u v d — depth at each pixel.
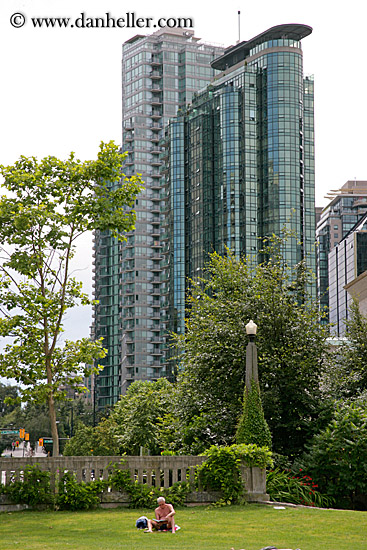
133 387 88.25
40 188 24.20
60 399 24.27
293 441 26.34
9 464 19.22
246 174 124.75
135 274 161.50
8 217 23.59
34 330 23.83
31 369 24.02
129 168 169.00
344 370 29.66
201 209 130.38
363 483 21.31
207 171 130.25
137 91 172.00
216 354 27.94
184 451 27.52
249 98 126.56
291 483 21.23
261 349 27.47
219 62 136.62
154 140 170.12
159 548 12.96
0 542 13.95
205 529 15.66
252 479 19.95
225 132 127.12
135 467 19.67
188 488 19.59
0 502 18.91
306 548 12.95
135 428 55.50
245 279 31.20
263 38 128.75
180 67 172.50
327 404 26.02
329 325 29.19
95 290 193.62
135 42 176.00
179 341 31.52
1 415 150.75
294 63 125.19
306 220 123.75
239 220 124.44
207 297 31.92
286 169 122.75
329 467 21.98
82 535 14.97
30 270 23.08
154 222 165.75
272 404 26.14
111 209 24.81
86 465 19.47
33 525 16.48
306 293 30.52
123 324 162.75
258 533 14.95
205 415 27.55
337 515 17.45
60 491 19.09
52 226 23.59
